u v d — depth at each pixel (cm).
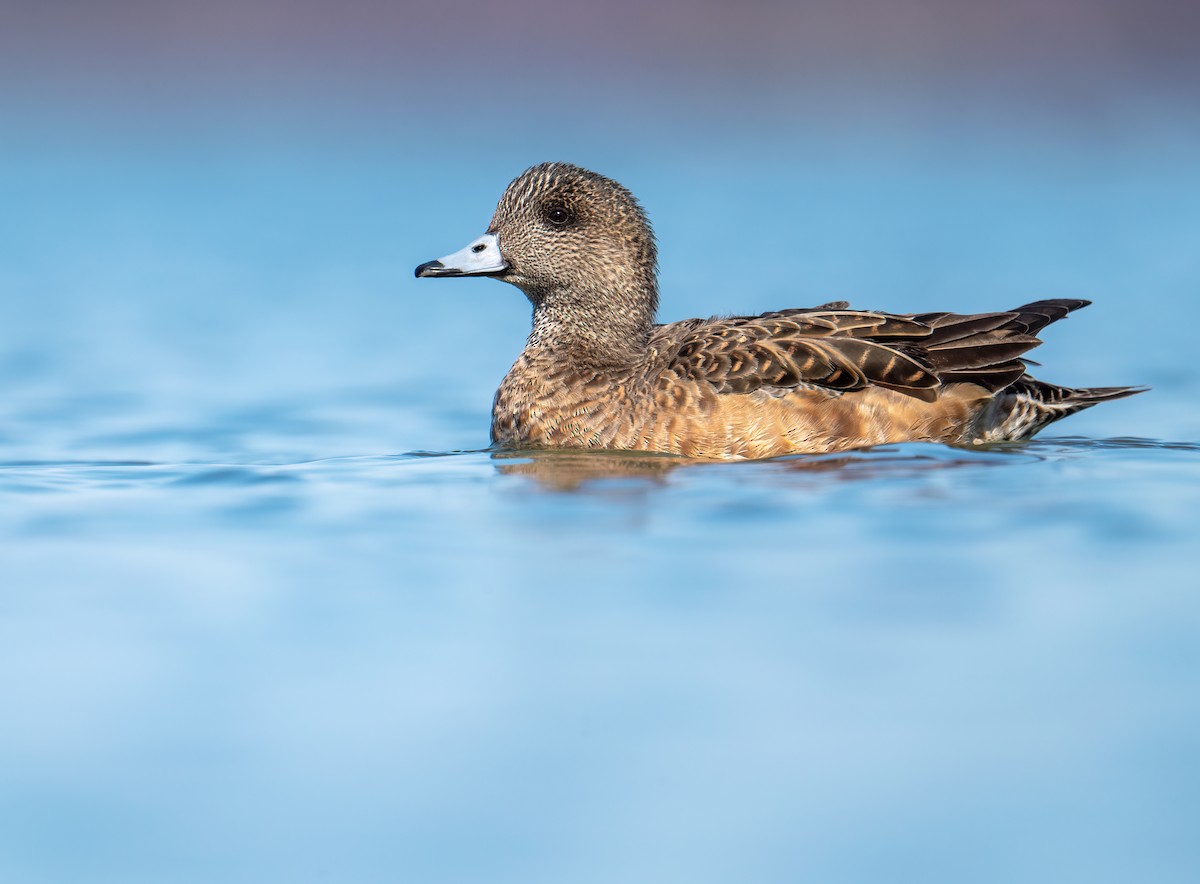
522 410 1528
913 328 1477
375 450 1543
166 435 1612
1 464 1460
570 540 1175
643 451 1454
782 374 1433
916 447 1431
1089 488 1283
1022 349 1481
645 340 1560
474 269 1570
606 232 1538
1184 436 1576
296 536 1200
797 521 1205
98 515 1264
